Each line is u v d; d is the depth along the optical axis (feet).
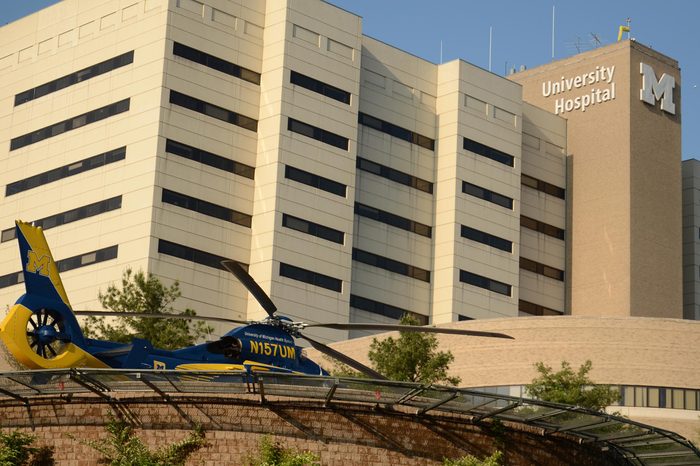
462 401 182.39
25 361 171.63
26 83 414.82
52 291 175.42
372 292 410.93
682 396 321.93
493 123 442.91
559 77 482.28
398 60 433.48
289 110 393.50
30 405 178.50
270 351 181.78
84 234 384.68
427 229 428.56
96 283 377.09
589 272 458.09
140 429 175.83
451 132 433.48
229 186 387.14
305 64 400.06
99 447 173.27
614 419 182.50
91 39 402.52
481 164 435.94
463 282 422.82
